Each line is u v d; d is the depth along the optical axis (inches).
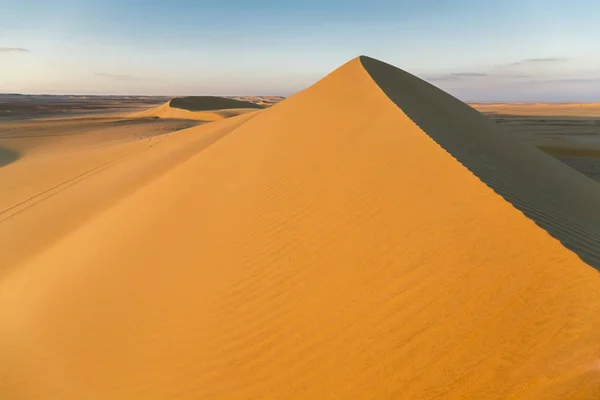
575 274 144.5
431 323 144.9
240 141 502.6
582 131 1438.2
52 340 223.0
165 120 2343.8
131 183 600.4
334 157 322.7
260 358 161.0
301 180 303.7
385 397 127.6
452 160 253.9
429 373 128.9
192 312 202.1
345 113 429.7
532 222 177.2
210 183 384.2
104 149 1093.1
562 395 108.0
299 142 392.8
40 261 370.9
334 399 134.0
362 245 201.9
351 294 173.5
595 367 112.5
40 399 182.1
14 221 531.5
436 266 169.9
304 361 152.0
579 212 259.9
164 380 168.2
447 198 215.6
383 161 282.8
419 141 297.1
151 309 217.8
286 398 141.5
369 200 239.6
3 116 2640.3
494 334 132.6
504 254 164.2
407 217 210.4
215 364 165.9
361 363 141.7
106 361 193.0
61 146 1279.5
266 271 211.8
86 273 290.5
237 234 257.6
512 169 338.6
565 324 127.9
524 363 120.8
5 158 1111.6
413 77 749.9
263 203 286.8
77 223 475.5
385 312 157.2
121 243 323.6
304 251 216.5
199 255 251.8
